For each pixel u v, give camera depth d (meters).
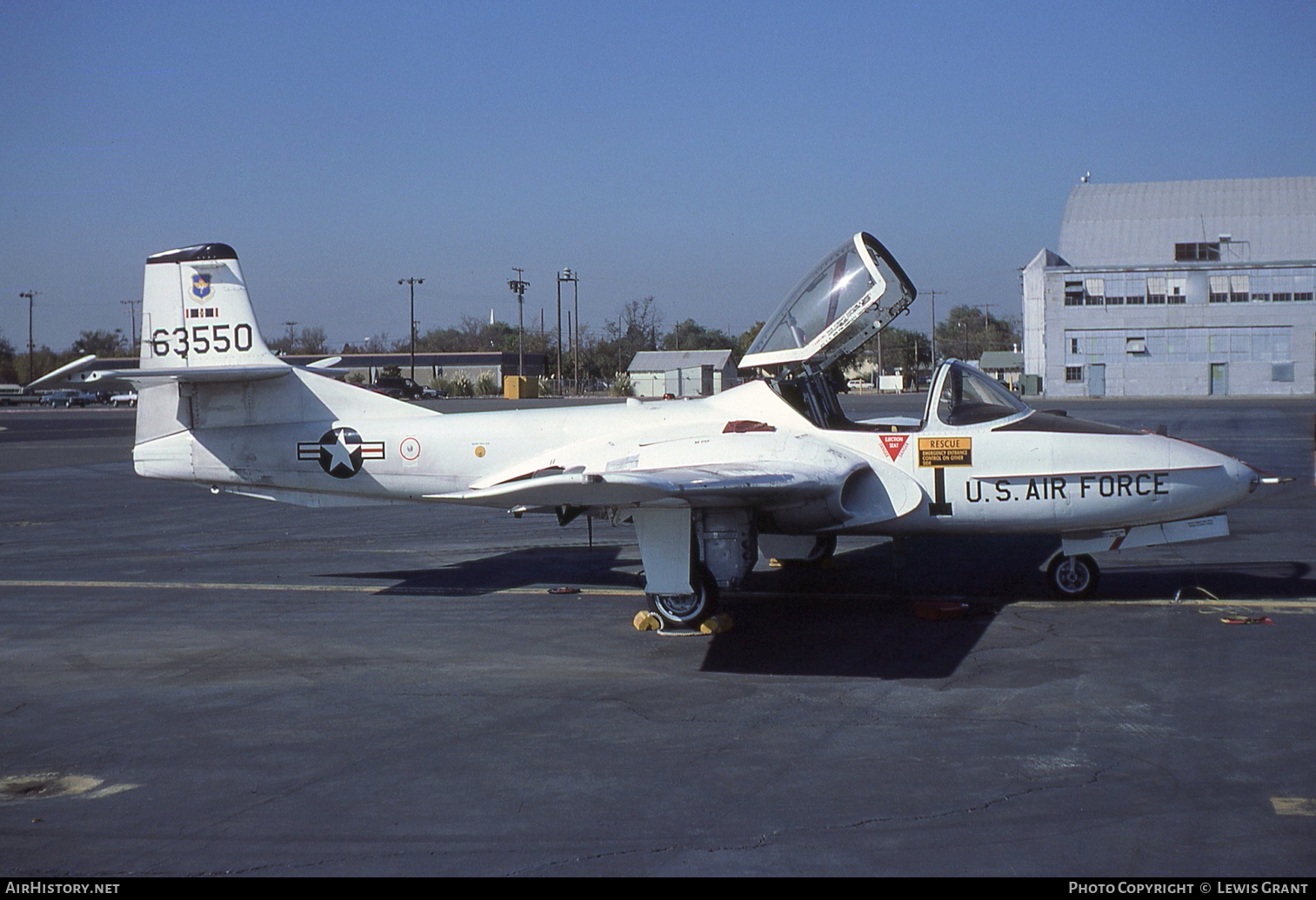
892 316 9.40
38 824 4.72
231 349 10.39
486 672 7.18
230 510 17.00
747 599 9.37
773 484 7.68
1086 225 65.81
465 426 9.98
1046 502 8.80
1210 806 4.68
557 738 5.79
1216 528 8.92
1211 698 6.25
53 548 13.12
